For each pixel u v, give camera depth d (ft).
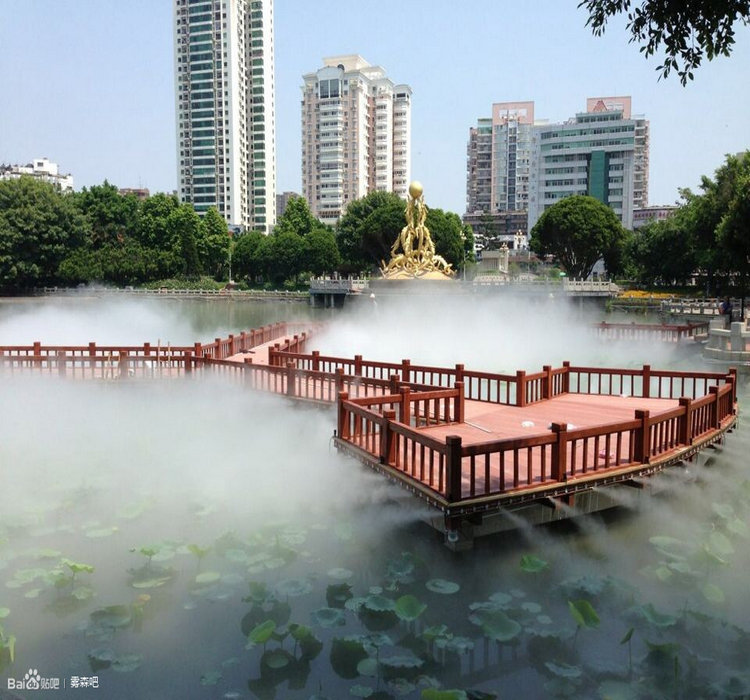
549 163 400.26
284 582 22.72
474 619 21.02
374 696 17.85
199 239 277.64
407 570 24.56
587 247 224.74
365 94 445.37
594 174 389.80
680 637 20.63
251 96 425.28
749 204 109.29
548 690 18.19
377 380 39.55
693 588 23.29
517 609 22.03
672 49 26.18
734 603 22.74
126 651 19.63
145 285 252.21
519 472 27.78
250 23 417.08
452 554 24.84
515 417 37.96
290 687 18.28
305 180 449.48
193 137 412.57
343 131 437.17
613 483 27.09
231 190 414.21
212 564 24.81
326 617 20.58
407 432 26.94
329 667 19.26
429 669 19.33
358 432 32.07
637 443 28.45
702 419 33.60
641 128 464.24
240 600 22.49
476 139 529.86
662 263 214.90
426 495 24.95
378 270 255.09
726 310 110.01
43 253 234.79
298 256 264.52
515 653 20.21
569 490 25.90
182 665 19.20
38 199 235.81
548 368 43.47
